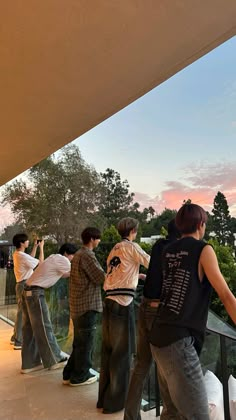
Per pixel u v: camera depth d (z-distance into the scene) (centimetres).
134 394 206
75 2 133
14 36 153
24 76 190
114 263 246
